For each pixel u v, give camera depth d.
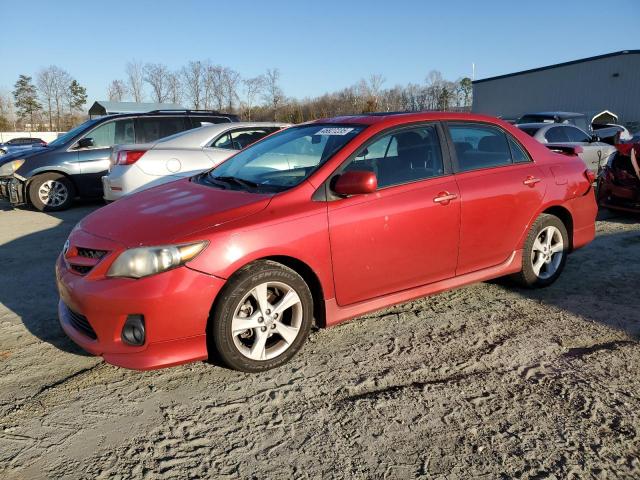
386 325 3.94
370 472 2.38
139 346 2.91
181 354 2.97
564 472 2.36
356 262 3.45
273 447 2.56
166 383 3.14
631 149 7.38
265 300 3.16
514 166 4.31
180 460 2.47
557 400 2.92
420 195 3.68
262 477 2.36
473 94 41.03
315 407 2.89
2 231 7.47
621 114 30.30
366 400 2.94
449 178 3.88
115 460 2.47
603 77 30.88
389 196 3.56
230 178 3.91
